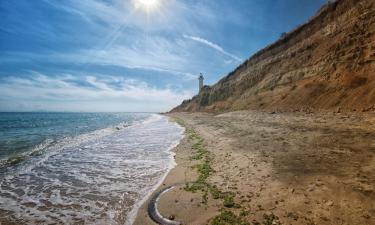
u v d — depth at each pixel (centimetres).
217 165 1055
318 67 3170
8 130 3678
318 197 618
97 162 1334
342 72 2641
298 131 1594
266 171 872
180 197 729
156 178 974
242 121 2747
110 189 874
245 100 4553
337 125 1600
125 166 1215
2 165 1300
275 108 3092
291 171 841
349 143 1130
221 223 546
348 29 3098
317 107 2441
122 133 2934
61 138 2536
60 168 1216
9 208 737
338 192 631
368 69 2334
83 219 648
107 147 1845
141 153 1549
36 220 654
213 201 676
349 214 526
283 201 623
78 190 880
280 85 3803
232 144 1457
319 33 3850
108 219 637
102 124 5216
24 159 1452
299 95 2941
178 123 4241
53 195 838
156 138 2314
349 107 2044
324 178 737
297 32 4631
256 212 584
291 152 1102
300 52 4006
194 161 1200
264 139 1498
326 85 2706
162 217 613
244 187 752
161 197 746
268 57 5278
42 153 1648
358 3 3300
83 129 3806
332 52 3077
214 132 2159
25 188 920
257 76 5066
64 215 678
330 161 904
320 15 4131
